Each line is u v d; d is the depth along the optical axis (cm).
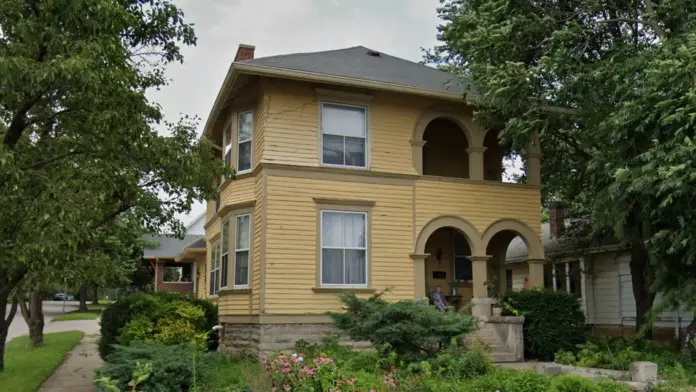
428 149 1942
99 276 1209
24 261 848
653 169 1215
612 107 1526
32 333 2086
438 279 1897
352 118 1644
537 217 1802
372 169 1625
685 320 1847
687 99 1165
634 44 1587
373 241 1595
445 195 1698
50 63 822
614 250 2123
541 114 1684
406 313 1164
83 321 3700
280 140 1545
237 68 1488
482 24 1656
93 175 930
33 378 1359
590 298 2320
